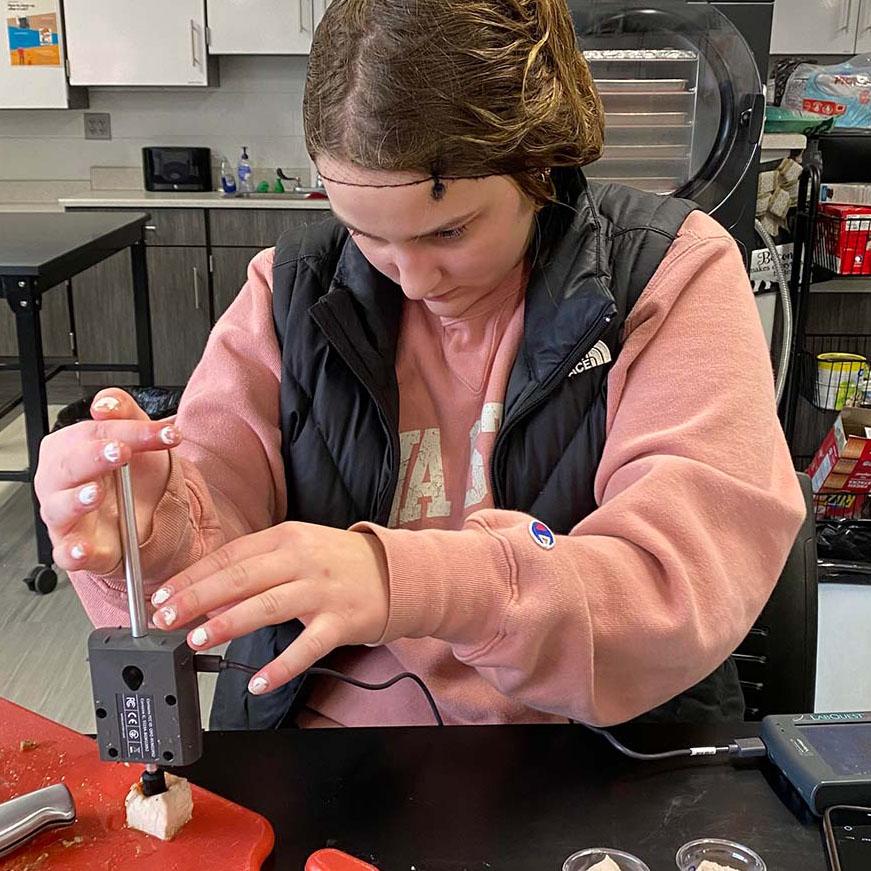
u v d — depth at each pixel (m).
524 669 0.73
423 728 0.82
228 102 4.44
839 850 0.67
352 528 0.73
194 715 0.64
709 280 0.90
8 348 4.29
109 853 0.66
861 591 1.85
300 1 3.99
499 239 0.78
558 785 0.74
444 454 0.98
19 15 4.00
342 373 0.96
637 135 2.53
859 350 3.29
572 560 0.74
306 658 0.63
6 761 0.75
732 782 0.74
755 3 2.43
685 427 0.82
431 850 0.67
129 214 3.48
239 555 0.67
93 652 0.62
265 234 4.04
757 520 0.80
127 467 0.63
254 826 0.68
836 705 1.82
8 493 3.28
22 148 4.48
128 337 4.18
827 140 3.05
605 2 2.44
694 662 0.78
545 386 0.89
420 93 0.67
